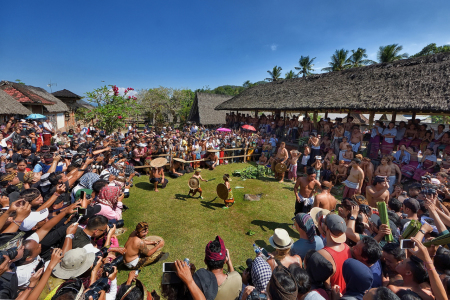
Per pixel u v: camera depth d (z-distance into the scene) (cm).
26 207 306
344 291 288
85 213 368
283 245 351
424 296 250
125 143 1347
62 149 972
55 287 258
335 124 1402
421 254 255
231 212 789
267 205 861
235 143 1645
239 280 281
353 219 396
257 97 2216
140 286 269
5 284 240
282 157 1173
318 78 1784
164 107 3888
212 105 3425
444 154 929
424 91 1022
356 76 1455
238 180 1164
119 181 690
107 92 1769
